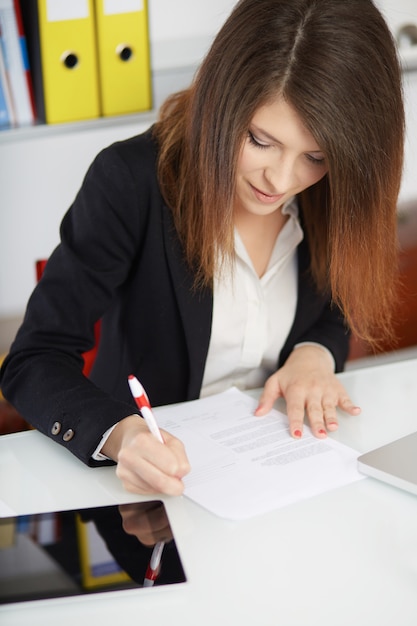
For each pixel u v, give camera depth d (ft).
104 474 3.66
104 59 7.14
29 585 2.83
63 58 7.02
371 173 3.92
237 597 2.82
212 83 3.84
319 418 4.02
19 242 8.05
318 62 3.57
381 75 3.72
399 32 8.36
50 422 3.85
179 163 4.44
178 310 4.67
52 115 7.20
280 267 4.88
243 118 3.75
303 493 3.43
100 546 3.04
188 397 4.80
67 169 7.83
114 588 2.81
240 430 3.97
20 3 7.06
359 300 4.58
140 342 4.86
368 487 3.49
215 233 4.14
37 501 3.45
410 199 8.04
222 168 3.92
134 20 7.08
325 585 2.89
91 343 4.50
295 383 4.31
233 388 4.44
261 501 3.37
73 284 4.37
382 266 4.45
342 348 5.04
